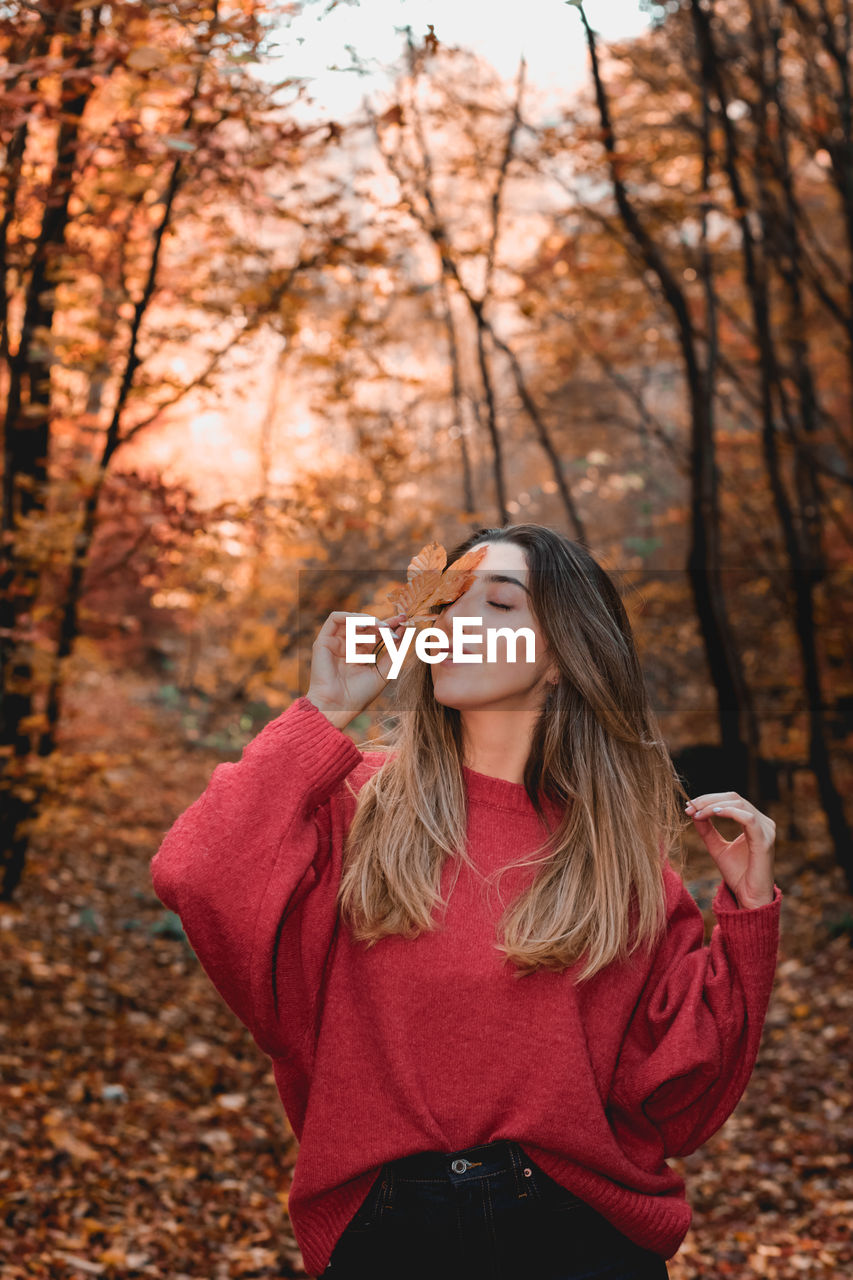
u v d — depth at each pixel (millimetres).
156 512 5051
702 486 8000
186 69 3645
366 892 1536
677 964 1641
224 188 5180
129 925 7566
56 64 3686
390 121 4551
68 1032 5410
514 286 9758
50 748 5930
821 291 8062
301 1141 1566
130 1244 3555
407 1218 1481
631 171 8148
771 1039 6801
